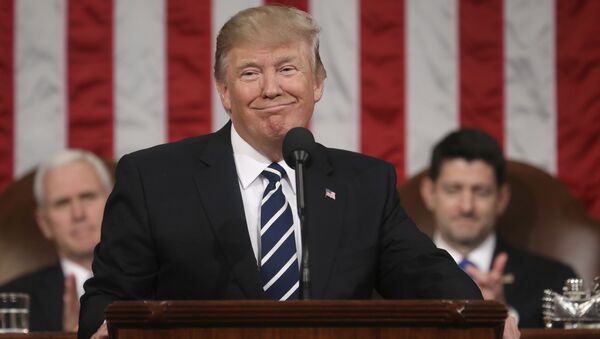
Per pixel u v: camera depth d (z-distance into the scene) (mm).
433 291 9188
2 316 13375
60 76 19453
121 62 19547
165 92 19562
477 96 19938
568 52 20062
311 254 9320
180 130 19562
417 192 18062
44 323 17109
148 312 7328
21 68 19406
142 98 19562
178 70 19609
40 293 17281
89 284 9312
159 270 9367
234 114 9562
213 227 9305
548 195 18172
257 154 9727
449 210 17422
